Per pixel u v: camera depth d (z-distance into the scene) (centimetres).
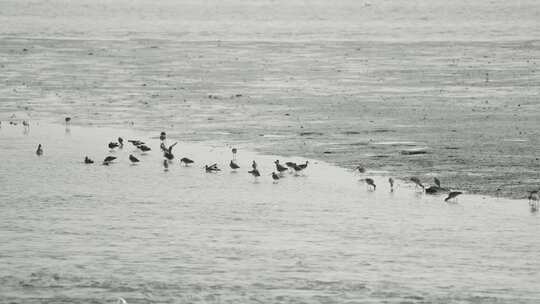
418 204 3875
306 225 3562
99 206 3862
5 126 5862
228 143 5253
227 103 6744
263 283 2855
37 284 2827
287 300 2702
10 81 7906
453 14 19825
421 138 5238
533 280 2898
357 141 5203
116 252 3183
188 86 7688
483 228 3497
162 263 3058
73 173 4528
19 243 3288
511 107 6362
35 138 5469
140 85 7744
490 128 5522
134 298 2706
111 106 6644
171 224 3575
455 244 3291
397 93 7175
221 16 19462
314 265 3044
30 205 3869
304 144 5166
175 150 5091
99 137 5500
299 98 6956
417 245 3281
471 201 3894
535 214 3681
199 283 2848
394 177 4347
